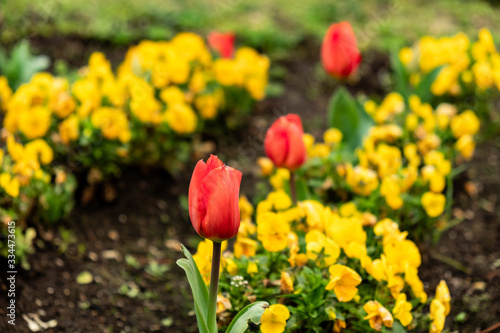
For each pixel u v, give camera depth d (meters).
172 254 3.21
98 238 3.15
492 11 6.78
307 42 5.47
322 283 2.07
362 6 6.46
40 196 2.92
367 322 2.13
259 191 3.67
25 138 3.18
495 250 3.19
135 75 3.56
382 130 3.29
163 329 2.69
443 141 3.47
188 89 4.01
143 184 3.60
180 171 3.80
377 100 4.80
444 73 3.82
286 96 4.80
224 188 1.65
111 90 3.28
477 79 3.84
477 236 3.31
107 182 3.46
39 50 4.79
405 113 3.78
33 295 2.64
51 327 2.54
